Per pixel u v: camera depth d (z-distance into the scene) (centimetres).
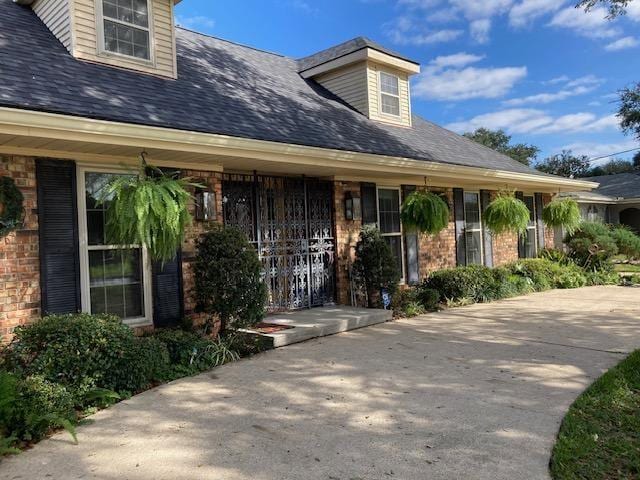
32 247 539
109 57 668
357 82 1088
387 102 1121
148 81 686
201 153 607
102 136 512
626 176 2748
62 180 566
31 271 536
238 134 631
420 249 1104
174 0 739
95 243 595
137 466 326
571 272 1327
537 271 1254
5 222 513
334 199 920
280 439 366
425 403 438
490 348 634
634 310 902
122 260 621
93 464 330
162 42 732
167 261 654
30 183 541
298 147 693
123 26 695
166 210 496
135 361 481
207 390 482
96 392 441
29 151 540
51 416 374
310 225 890
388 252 905
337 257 918
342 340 688
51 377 435
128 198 498
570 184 1423
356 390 475
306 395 463
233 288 625
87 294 582
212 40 1064
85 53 647
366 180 979
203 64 889
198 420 405
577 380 500
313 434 374
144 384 489
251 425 393
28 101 467
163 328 633
